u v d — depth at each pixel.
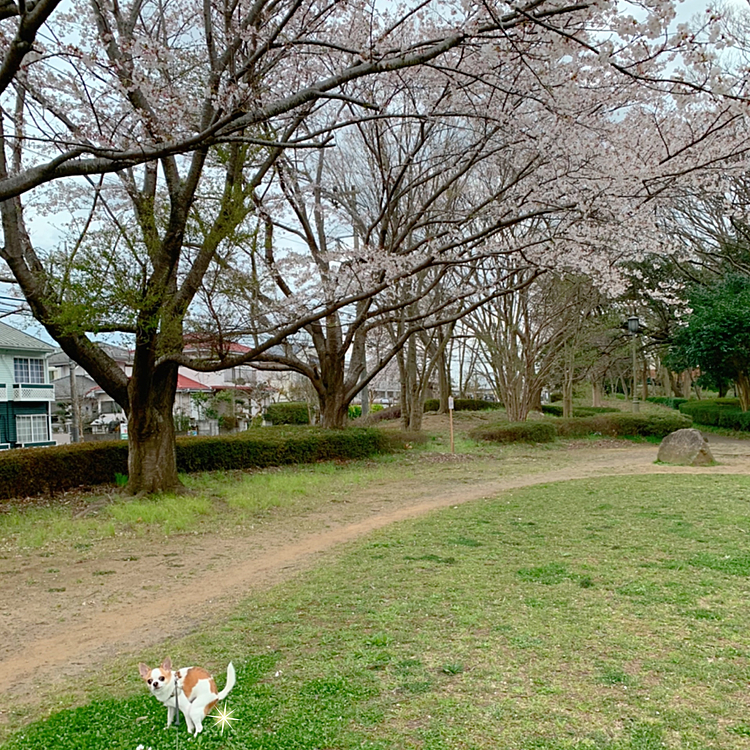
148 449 10.02
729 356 20.88
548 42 5.80
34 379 27.02
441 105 10.48
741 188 19.62
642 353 31.02
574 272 14.95
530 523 7.36
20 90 7.67
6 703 3.33
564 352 22.50
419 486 11.52
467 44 5.96
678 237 22.62
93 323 8.57
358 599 4.69
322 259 13.67
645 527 6.79
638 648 3.46
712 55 4.79
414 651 3.55
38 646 4.23
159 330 9.20
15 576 5.99
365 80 10.08
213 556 6.70
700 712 2.73
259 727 2.71
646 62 5.55
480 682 3.09
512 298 20.20
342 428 16.91
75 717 2.95
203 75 8.41
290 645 3.80
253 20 7.21
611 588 4.63
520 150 11.20
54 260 9.16
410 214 15.32
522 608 4.25
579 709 2.78
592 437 20.48
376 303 16.17
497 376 22.03
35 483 10.50
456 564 5.60
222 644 3.92
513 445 18.70
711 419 23.89
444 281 19.98
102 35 7.43
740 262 23.59
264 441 13.99
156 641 4.19
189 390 33.81
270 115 5.50
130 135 7.33
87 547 7.11
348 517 8.69
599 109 8.90
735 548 5.69
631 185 9.48
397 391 59.34
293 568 6.03
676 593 4.44
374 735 2.60
